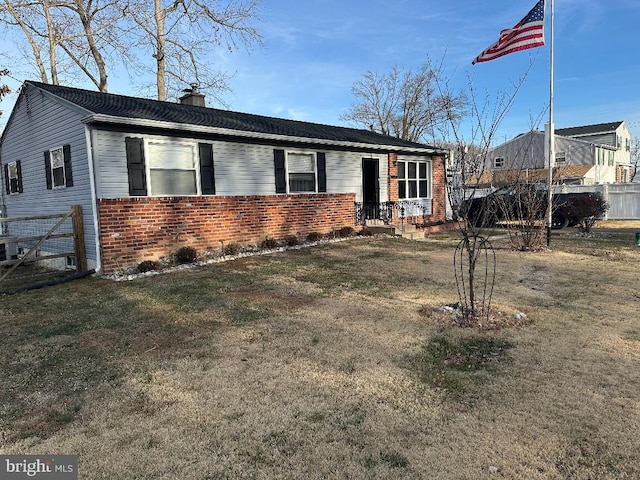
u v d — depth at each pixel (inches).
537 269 309.4
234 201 396.8
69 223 360.5
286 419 114.8
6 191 488.4
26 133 423.8
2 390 135.3
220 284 275.1
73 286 284.5
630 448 99.3
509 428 108.5
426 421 112.7
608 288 249.9
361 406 120.9
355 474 92.5
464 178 217.0
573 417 112.7
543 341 167.0
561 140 1298.0
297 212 454.0
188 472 94.1
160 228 346.0
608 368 141.8
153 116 359.6
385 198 580.7
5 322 208.2
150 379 140.3
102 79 832.9
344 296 242.2
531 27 364.2
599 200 530.6
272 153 444.8
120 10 773.3
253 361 153.1
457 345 164.9
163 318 206.2
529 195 416.2
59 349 169.3
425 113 1224.8
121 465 96.8
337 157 515.8
